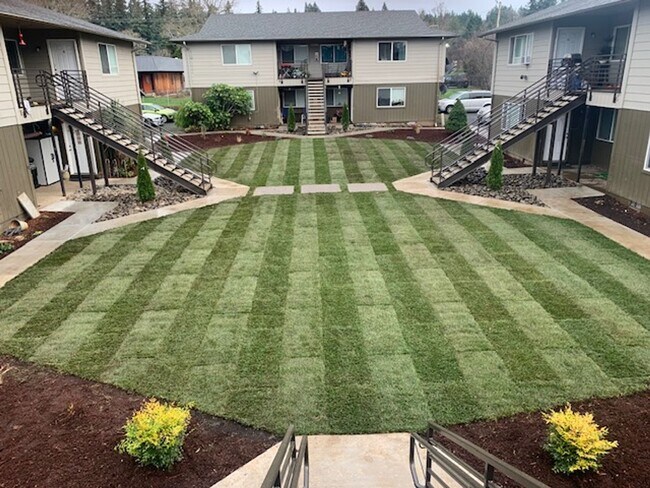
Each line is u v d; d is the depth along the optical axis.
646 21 11.68
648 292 8.04
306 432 5.21
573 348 6.55
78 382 6.08
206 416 5.49
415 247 10.24
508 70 20.16
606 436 4.98
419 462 4.72
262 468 4.72
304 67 28.94
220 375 6.18
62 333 7.18
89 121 15.08
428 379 6.02
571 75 14.94
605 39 16.48
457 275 8.86
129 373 6.24
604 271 8.86
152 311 7.79
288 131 26.59
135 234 11.39
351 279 8.80
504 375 6.05
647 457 4.68
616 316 7.31
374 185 15.58
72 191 15.67
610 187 13.50
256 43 27.58
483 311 7.57
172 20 65.12
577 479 4.43
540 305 7.70
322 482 4.51
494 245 10.24
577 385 5.82
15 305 8.06
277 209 13.20
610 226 11.27
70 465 4.72
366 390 5.86
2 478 4.57
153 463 4.62
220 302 8.04
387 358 6.46
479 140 16.42
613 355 6.38
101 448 4.95
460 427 5.24
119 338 7.04
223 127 27.89
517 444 4.94
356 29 28.39
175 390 5.90
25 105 12.89
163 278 8.98
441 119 29.41
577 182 15.27
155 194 14.42
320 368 6.29
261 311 7.73
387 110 28.94
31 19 12.93
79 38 16.94
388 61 28.06
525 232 10.98
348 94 29.89
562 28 16.41
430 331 7.06
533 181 15.62
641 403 5.49
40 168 16.39
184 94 51.16
